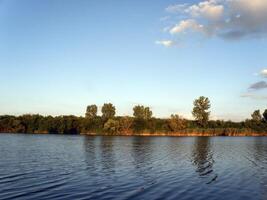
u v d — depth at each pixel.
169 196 30.42
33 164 50.19
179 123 179.50
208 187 34.84
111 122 174.62
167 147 93.25
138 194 30.97
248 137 184.88
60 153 69.25
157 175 41.91
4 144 94.75
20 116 190.00
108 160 57.19
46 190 31.94
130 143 109.44
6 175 39.88
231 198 30.11
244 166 52.56
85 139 131.00
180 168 48.88
